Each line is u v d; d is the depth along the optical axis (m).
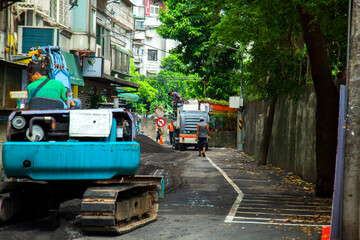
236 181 19.92
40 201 10.67
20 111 9.61
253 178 21.36
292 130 24.22
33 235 8.97
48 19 30.83
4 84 21.36
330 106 15.93
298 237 9.21
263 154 28.98
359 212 8.16
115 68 51.84
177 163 28.94
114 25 55.31
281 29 18.75
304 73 23.06
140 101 112.06
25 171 9.30
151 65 140.12
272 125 30.08
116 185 10.00
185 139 47.41
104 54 46.25
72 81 33.06
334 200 8.41
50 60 12.44
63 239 8.86
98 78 38.44
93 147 9.45
